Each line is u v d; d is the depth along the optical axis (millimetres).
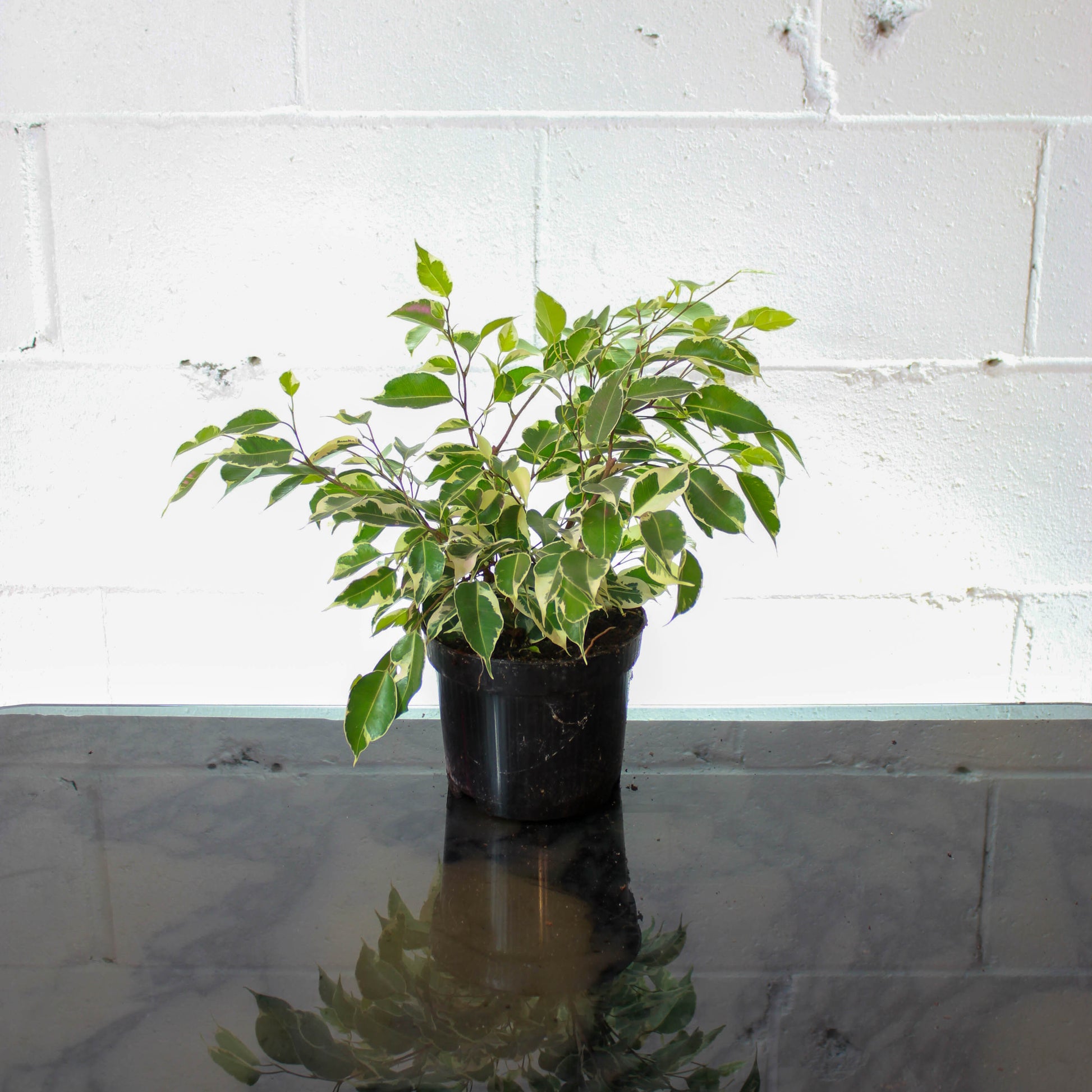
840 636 1249
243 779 1074
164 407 1170
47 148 1094
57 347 1148
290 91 1083
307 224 1118
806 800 1032
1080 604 1235
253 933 820
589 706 939
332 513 831
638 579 963
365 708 845
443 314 851
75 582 1220
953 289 1139
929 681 1264
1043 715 1232
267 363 1156
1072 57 1077
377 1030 708
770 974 775
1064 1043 705
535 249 1127
